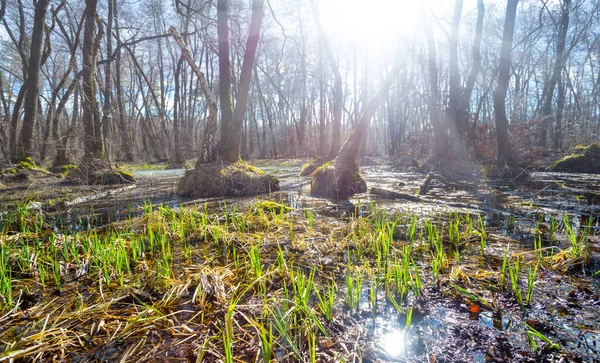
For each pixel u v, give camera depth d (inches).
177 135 863.1
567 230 127.0
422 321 64.2
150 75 1193.4
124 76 1041.5
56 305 74.0
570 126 868.0
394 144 1217.4
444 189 303.1
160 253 110.8
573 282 81.5
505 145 444.8
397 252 108.7
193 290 80.4
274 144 1189.1
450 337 58.2
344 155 288.0
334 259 104.5
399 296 76.0
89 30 397.4
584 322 62.1
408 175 481.7
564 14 693.9
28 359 54.2
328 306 66.0
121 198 259.4
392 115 1328.7
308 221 153.4
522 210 187.8
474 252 109.1
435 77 534.6
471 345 55.6
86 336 61.1
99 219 173.2
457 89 553.6
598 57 896.3
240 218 158.4
